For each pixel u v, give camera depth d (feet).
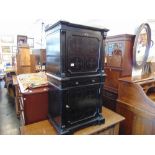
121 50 6.67
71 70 3.83
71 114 4.08
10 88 13.93
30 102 4.96
